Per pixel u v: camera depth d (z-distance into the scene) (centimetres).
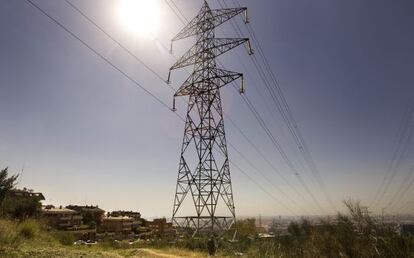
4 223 1600
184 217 3588
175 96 4094
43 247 1501
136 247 3244
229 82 3878
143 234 9975
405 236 1438
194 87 4016
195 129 3859
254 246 2231
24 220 1948
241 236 3694
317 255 1639
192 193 3638
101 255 1545
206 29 4138
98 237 8175
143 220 12675
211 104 3916
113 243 3309
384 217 1577
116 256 1659
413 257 1330
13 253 1126
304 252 1727
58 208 9638
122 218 10862
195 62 4091
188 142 3862
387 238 1453
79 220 9231
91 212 10612
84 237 7894
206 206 3553
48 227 2503
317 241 1719
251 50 3838
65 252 1385
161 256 2342
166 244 3403
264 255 1986
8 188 2394
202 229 3481
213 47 4019
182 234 3556
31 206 3180
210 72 3966
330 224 1797
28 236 1759
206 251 3030
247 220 6125
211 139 3791
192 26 4266
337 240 1609
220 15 4072
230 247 3053
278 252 1956
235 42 3891
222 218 3547
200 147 3781
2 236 1340
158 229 12312
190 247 3200
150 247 3275
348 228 1609
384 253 1402
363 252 1463
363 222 1575
